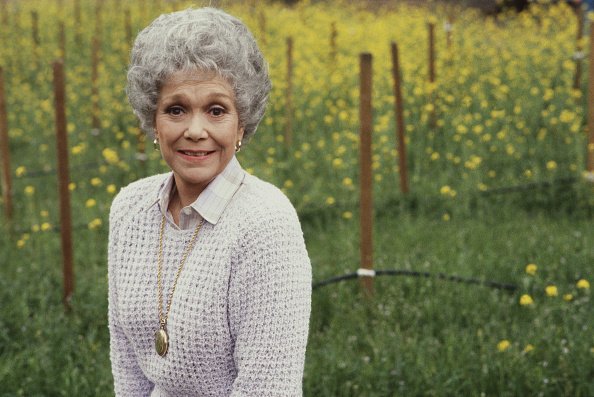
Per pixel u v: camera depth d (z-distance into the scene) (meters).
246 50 1.41
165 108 1.40
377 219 6.30
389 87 9.82
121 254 1.57
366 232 4.45
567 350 3.58
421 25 13.49
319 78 10.31
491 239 5.58
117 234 1.60
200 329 1.44
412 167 7.82
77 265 5.26
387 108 8.87
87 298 4.59
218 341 1.45
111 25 15.70
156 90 1.40
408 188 6.94
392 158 7.54
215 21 1.39
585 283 4.03
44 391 3.54
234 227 1.43
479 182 6.77
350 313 4.28
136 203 1.59
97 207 6.75
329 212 6.45
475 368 3.55
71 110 10.60
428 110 8.74
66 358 3.80
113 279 1.64
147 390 1.74
